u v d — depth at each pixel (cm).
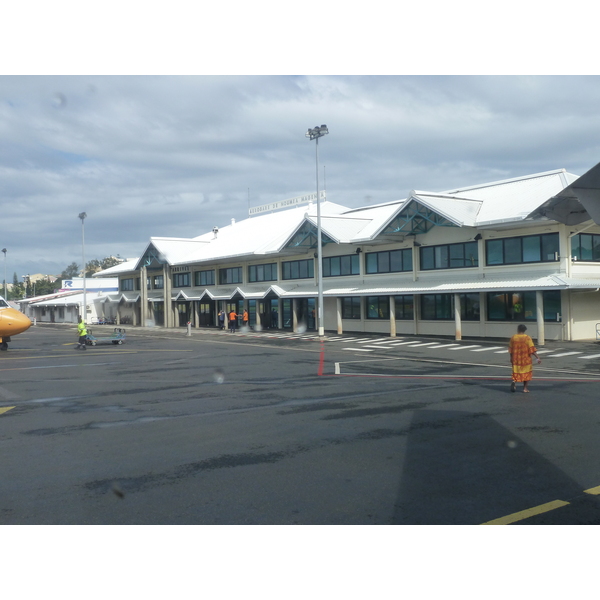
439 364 2167
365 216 4206
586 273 2856
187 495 754
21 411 1373
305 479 814
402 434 1073
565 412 1252
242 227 5772
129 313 6969
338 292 3772
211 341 3631
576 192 709
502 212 3005
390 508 697
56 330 5794
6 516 688
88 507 714
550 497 729
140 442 1048
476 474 827
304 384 1717
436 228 3359
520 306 2989
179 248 5706
